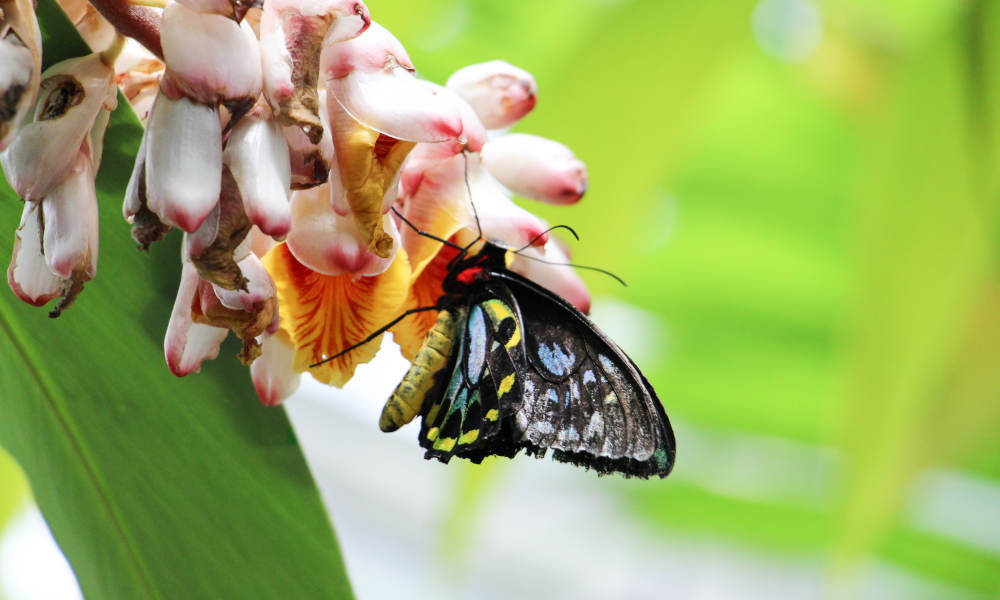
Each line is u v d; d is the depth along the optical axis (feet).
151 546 2.57
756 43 3.98
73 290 2.36
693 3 2.92
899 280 2.97
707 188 4.57
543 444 2.69
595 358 2.71
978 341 3.19
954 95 2.90
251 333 2.39
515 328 2.73
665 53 2.95
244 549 2.56
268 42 2.35
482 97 2.53
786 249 4.70
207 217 2.33
